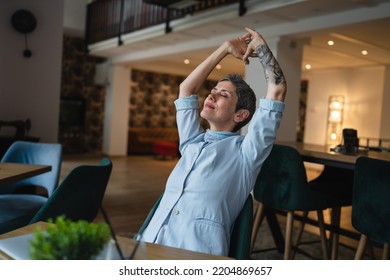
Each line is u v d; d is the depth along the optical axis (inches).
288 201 96.8
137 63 393.4
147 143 467.5
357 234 106.4
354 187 83.0
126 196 214.4
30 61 196.9
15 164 103.0
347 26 196.7
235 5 212.4
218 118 57.7
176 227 51.4
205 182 51.8
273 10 197.2
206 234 50.0
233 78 59.1
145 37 294.7
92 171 81.3
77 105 430.9
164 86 513.3
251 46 56.6
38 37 198.5
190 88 65.3
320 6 186.9
